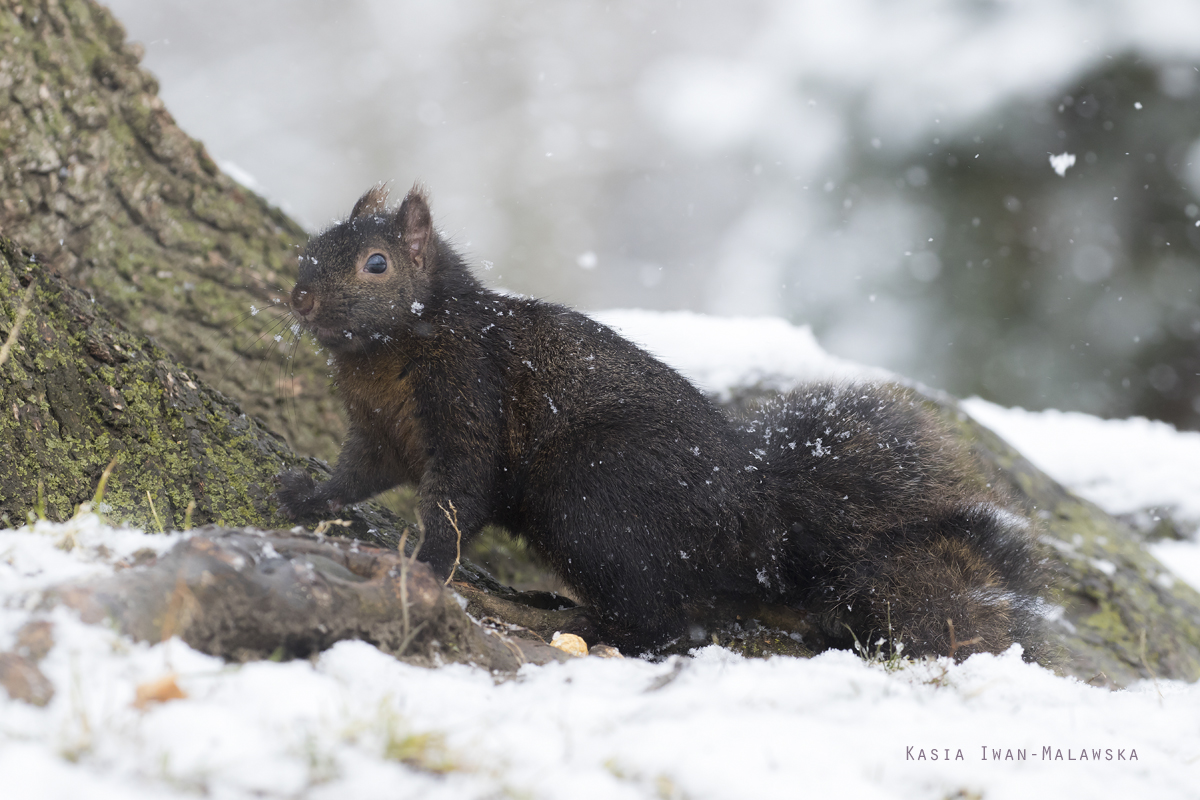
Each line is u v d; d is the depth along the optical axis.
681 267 38.03
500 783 3.17
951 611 6.50
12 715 3.06
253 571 3.95
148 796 2.77
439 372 6.84
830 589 6.89
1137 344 16.14
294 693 3.49
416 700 3.79
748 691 4.25
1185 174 15.45
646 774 3.39
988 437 10.99
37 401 5.62
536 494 6.84
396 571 4.33
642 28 41.78
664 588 6.61
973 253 15.99
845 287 16.23
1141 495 12.82
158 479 6.14
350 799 2.96
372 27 40.38
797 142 16.30
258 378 9.69
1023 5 15.49
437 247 7.24
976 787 3.67
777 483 6.98
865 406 7.46
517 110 40.97
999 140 15.45
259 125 38.66
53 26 8.57
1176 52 14.98
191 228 9.65
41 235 8.40
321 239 7.01
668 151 38.59
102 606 3.54
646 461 6.58
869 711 4.21
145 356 6.55
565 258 39.62
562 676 4.40
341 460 7.18
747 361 11.27
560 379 6.90
